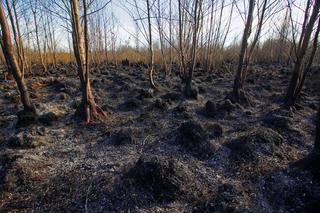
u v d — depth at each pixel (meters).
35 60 16.56
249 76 11.62
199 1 6.58
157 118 5.41
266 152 3.57
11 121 5.31
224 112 5.61
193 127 4.07
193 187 2.90
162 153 3.77
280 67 15.17
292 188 2.77
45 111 5.82
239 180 3.07
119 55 21.78
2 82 9.25
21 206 2.62
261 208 2.55
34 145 3.99
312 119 5.36
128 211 2.55
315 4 4.91
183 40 8.84
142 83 9.30
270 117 5.08
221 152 3.75
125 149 3.95
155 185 2.81
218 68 13.68
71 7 4.58
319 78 10.05
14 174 3.06
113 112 5.96
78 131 4.71
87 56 4.92
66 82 9.05
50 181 3.02
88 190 2.82
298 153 3.71
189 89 7.02
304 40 5.24
